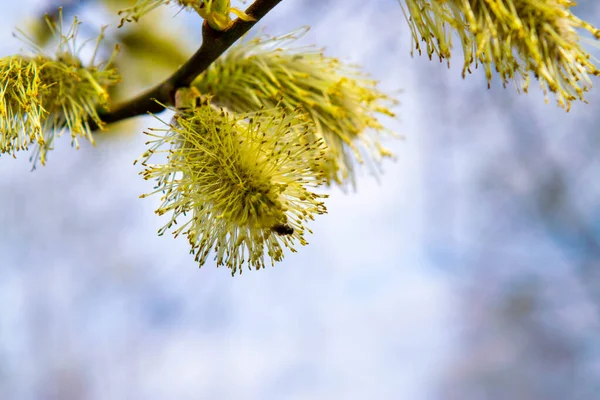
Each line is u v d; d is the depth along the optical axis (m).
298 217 0.33
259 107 0.35
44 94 0.34
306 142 0.34
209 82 0.35
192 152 0.33
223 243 0.33
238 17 0.33
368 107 0.36
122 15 0.38
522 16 0.31
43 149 0.35
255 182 0.33
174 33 0.38
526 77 0.32
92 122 0.35
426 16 0.32
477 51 0.31
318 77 0.36
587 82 0.32
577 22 0.31
